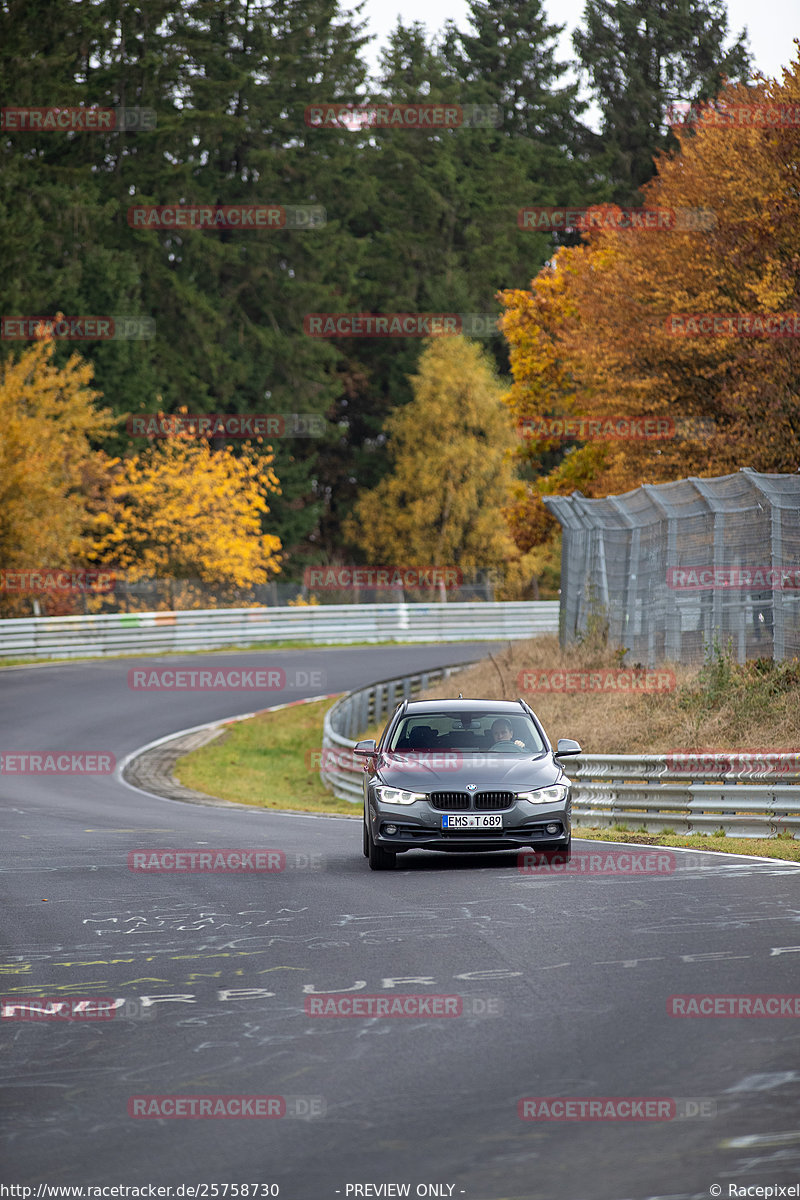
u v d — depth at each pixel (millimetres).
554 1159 18469
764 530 83250
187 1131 20234
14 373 190000
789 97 102250
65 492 197125
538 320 144625
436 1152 18906
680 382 107250
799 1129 19250
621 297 109562
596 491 120000
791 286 97375
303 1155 19016
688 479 89438
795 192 101125
